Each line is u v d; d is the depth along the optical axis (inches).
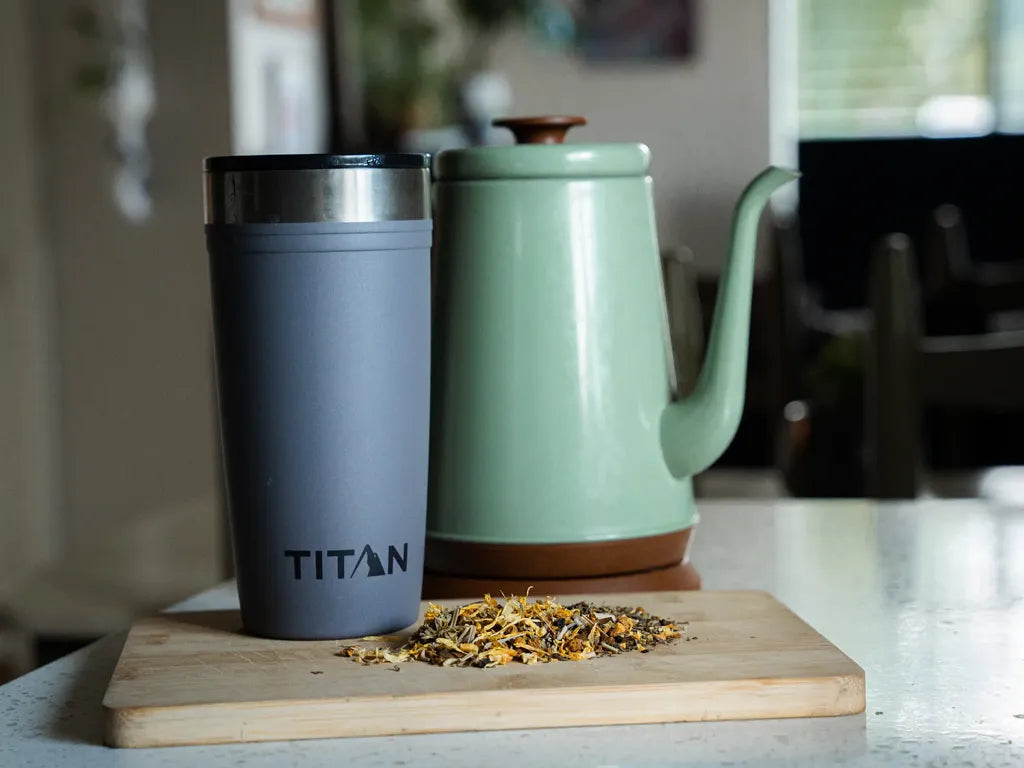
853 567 39.4
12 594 142.4
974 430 136.9
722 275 33.5
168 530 154.2
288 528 27.9
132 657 26.9
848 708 24.8
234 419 28.0
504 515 32.8
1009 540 43.1
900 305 63.0
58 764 22.9
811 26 230.5
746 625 28.5
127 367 155.1
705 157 210.5
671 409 33.8
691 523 34.6
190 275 153.2
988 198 211.9
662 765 22.2
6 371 152.3
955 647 30.0
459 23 204.4
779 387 113.1
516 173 32.7
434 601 32.4
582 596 32.3
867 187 214.1
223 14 148.3
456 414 33.1
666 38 208.5
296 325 27.4
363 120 190.5
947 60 229.0
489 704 24.0
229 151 150.1
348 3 188.5
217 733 23.7
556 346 32.6
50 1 149.9
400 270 28.0
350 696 23.9
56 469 156.7
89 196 152.9
